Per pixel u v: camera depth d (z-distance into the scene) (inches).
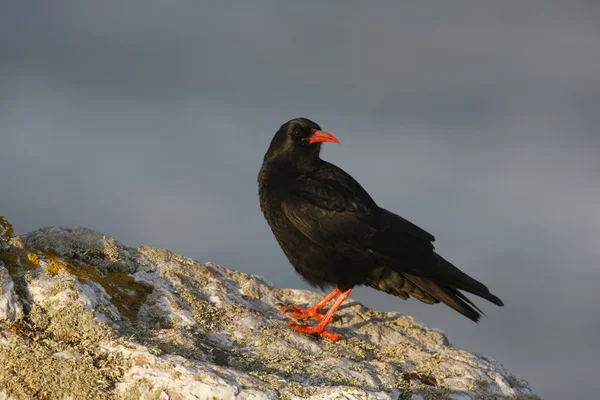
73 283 382.9
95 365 348.8
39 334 357.4
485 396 449.1
